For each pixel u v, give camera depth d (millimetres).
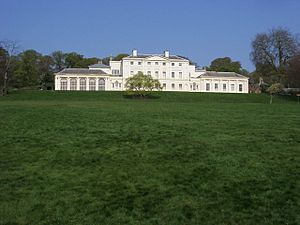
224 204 12734
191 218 11695
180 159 18844
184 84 171625
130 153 20234
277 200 13031
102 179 15523
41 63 189500
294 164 17688
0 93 117750
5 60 125312
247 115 45281
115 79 166750
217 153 20109
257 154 19844
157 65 171125
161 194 13695
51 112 46844
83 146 22047
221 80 171375
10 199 13227
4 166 17516
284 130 29281
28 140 23891
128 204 12789
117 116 41625
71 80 162250
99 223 11383
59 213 12086
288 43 139125
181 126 31750
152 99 113188
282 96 121812
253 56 144250
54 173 16375
